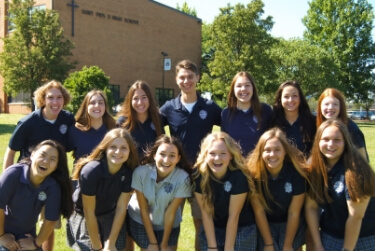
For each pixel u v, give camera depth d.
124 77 35.38
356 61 42.88
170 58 39.28
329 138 3.61
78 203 4.11
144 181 4.06
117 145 3.87
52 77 26.98
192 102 4.91
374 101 45.94
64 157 3.91
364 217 3.65
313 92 36.97
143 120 4.73
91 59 32.78
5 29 32.22
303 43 37.41
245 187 3.88
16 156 9.81
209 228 3.95
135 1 35.84
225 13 34.12
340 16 42.72
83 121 4.59
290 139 4.55
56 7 30.30
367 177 3.46
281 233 4.06
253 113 4.72
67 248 4.80
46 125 4.48
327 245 3.81
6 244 3.75
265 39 34.09
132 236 4.29
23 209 3.80
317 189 3.77
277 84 34.44
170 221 4.08
